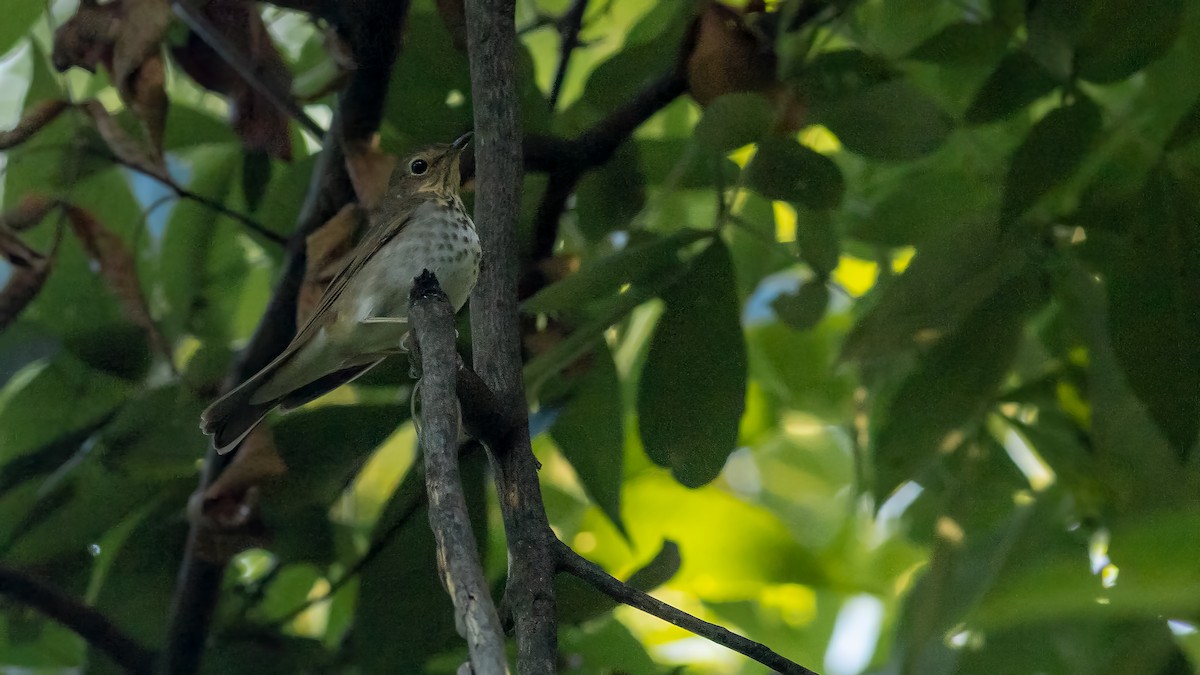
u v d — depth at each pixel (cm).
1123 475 721
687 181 818
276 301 934
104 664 911
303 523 873
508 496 567
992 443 825
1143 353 616
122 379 920
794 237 829
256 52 838
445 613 820
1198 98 627
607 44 1048
